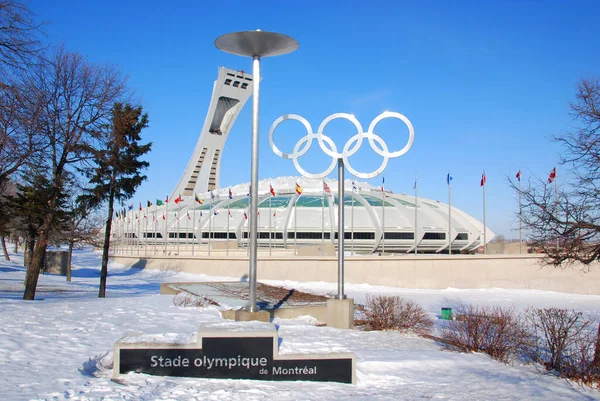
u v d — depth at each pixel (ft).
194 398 28.43
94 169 90.94
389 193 258.98
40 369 32.24
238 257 169.99
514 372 42.06
